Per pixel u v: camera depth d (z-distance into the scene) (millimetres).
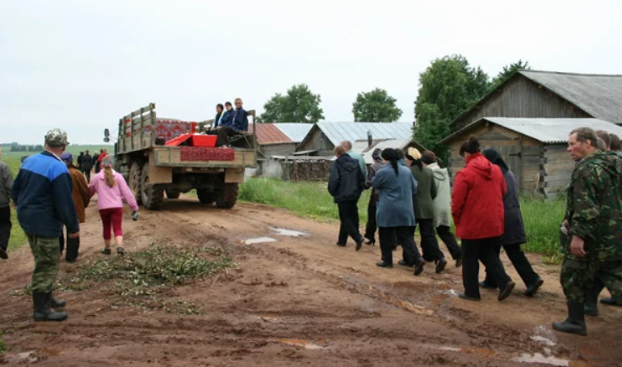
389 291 6031
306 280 6527
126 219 12203
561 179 16422
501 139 18203
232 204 14484
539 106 28453
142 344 4367
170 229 10688
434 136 35938
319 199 16344
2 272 7309
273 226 11320
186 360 4004
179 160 12812
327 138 41812
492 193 5539
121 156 16594
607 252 4340
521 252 5926
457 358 4070
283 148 46781
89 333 4652
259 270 7062
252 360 4000
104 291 6039
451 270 7211
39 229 4887
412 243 6910
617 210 4344
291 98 82625
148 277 6691
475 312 5273
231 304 5500
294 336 4582
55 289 6121
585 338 4547
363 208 14250
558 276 6930
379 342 4430
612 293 4430
